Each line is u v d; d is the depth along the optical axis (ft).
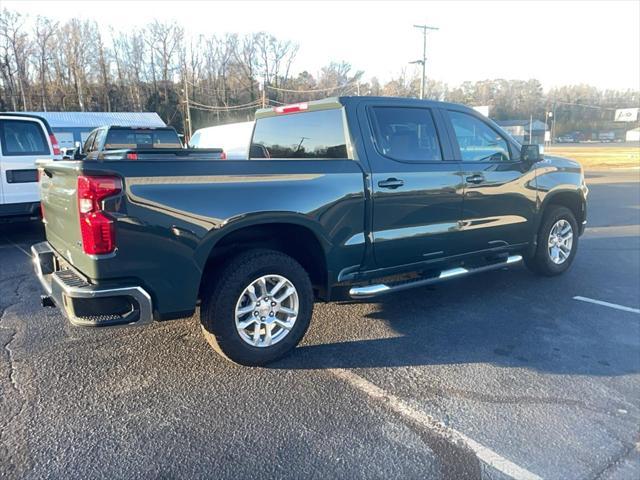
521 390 11.62
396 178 14.25
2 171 25.89
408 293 18.83
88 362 12.94
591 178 75.56
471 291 19.07
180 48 256.32
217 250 12.67
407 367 12.78
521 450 9.43
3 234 30.32
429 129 15.53
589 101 378.94
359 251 13.82
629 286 19.72
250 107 260.01
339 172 13.21
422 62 138.82
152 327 15.33
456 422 10.32
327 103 14.34
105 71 242.37
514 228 18.16
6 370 12.47
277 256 12.55
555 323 15.80
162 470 8.83
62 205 11.64
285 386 11.77
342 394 11.42
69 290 10.33
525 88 364.99
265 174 12.04
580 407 10.91
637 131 344.08
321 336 14.76
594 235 30.71
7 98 226.17
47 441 9.60
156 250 10.75
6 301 17.58
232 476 8.70
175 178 10.85
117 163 10.32
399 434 9.90
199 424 10.21
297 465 8.98
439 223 15.56
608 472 8.85
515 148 18.19
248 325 12.39
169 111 247.91
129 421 10.29
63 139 121.08
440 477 8.69
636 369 12.69
